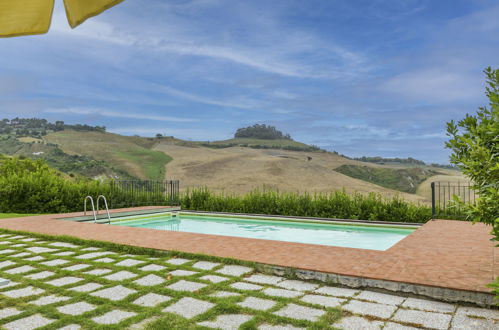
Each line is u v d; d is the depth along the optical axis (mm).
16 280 4258
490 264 4625
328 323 3025
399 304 3566
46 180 12602
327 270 4316
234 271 4691
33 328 2951
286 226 11008
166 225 11367
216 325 2990
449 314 3301
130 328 2924
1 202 11938
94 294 3771
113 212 11359
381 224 10062
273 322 3045
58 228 7934
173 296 3701
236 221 12047
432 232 7426
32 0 2160
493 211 2600
